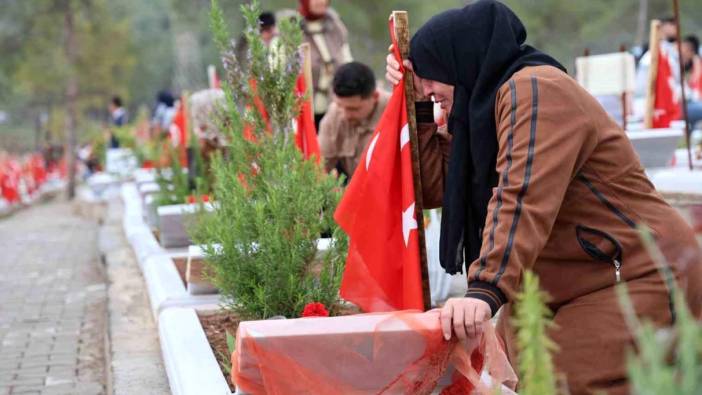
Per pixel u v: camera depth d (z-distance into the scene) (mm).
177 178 11102
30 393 6352
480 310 3314
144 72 64938
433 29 3900
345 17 35594
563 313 3684
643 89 13555
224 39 6020
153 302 7379
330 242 5590
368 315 3621
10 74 41781
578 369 3592
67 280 11219
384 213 4488
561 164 3445
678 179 6504
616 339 3539
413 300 4379
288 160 5762
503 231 3383
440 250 4027
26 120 72625
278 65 5934
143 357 6332
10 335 8141
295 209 5496
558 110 3508
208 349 5281
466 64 3832
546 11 39188
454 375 3633
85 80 45000
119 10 49281
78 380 6645
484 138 3727
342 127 7996
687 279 3582
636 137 8516
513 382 3707
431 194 4449
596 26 38219
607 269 3641
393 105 4422
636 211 3625
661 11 38125
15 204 31672
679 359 2658
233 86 6000
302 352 3518
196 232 6941
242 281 5531
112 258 11406
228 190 5879
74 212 26031
